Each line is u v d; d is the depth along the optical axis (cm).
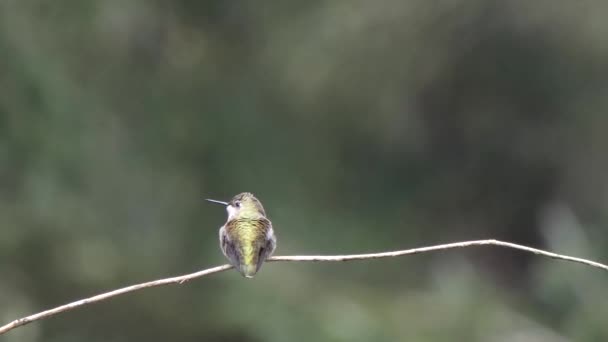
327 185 3169
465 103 3369
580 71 3353
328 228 3062
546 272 3044
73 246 2492
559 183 3469
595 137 3406
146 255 2659
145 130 2888
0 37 2397
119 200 2683
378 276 3086
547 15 3272
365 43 3206
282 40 3200
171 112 2961
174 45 3041
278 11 3225
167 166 2883
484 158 3459
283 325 2644
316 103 3200
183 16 3048
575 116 3397
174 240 2772
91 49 2778
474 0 3253
